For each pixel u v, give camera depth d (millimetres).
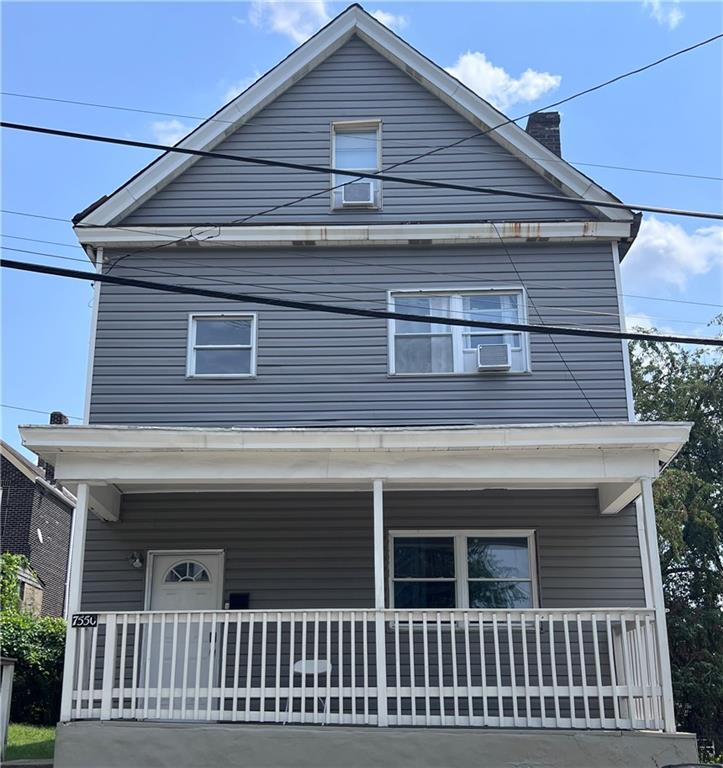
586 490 12188
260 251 13016
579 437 9984
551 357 12531
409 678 11375
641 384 27328
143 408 12367
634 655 10281
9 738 12781
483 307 12836
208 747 9117
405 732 9094
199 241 12891
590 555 11953
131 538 12039
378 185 13359
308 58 13758
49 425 9930
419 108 13695
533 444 10008
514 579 11977
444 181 13336
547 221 12859
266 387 12445
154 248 12992
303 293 12836
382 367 12508
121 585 11867
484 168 13383
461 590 11867
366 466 10195
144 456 10188
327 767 9016
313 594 11852
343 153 13641
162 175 13148
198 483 11180
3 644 15977
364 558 11977
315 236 12914
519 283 12836
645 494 10062
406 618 9914
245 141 13547
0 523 23219
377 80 13836
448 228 12891
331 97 13766
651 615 9508
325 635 11656
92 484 10445
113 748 9141
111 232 12852
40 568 24031
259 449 10055
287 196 13281
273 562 11969
